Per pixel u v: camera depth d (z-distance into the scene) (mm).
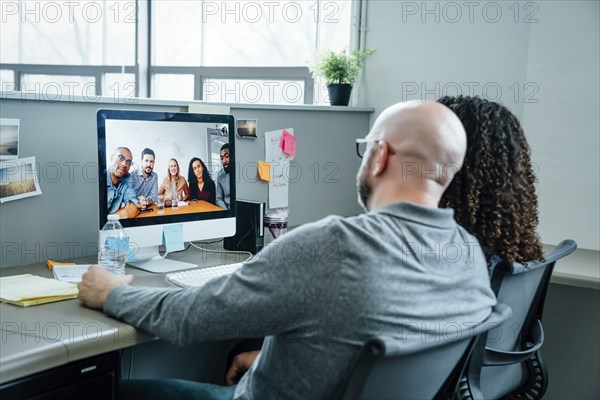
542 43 2357
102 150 1615
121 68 4242
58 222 1819
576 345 2211
